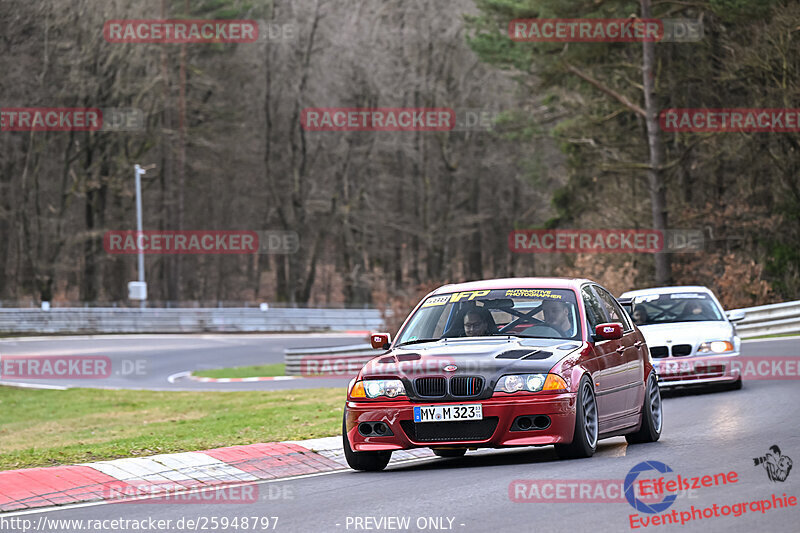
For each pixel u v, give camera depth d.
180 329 180.25
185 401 81.44
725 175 146.88
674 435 38.31
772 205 136.25
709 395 54.22
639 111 133.50
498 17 145.62
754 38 127.06
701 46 142.25
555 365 30.86
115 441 47.53
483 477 28.59
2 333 165.50
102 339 160.75
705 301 59.19
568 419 30.55
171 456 34.28
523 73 171.62
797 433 35.84
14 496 28.22
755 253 132.50
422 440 30.73
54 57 193.75
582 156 157.12
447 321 34.66
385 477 30.47
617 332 33.91
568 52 137.75
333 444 37.28
